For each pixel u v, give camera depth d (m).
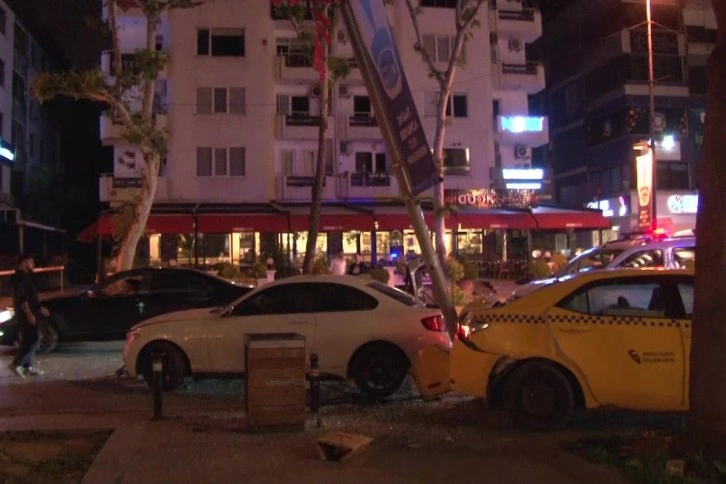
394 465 6.46
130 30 36.22
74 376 12.18
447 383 8.89
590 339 7.69
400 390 10.70
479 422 8.28
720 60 6.20
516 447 7.07
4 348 15.68
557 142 48.41
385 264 34.06
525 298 8.04
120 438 7.48
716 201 6.12
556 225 33.84
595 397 7.68
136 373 10.52
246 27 35.72
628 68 40.81
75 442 7.48
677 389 7.54
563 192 47.78
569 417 7.78
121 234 23.50
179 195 34.88
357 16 9.95
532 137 39.09
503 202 35.75
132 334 10.60
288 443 7.27
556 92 48.47
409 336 9.95
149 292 14.58
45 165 45.75
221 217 31.08
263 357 7.72
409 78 37.28
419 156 9.63
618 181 41.53
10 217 32.09
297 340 7.79
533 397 7.77
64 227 45.78
